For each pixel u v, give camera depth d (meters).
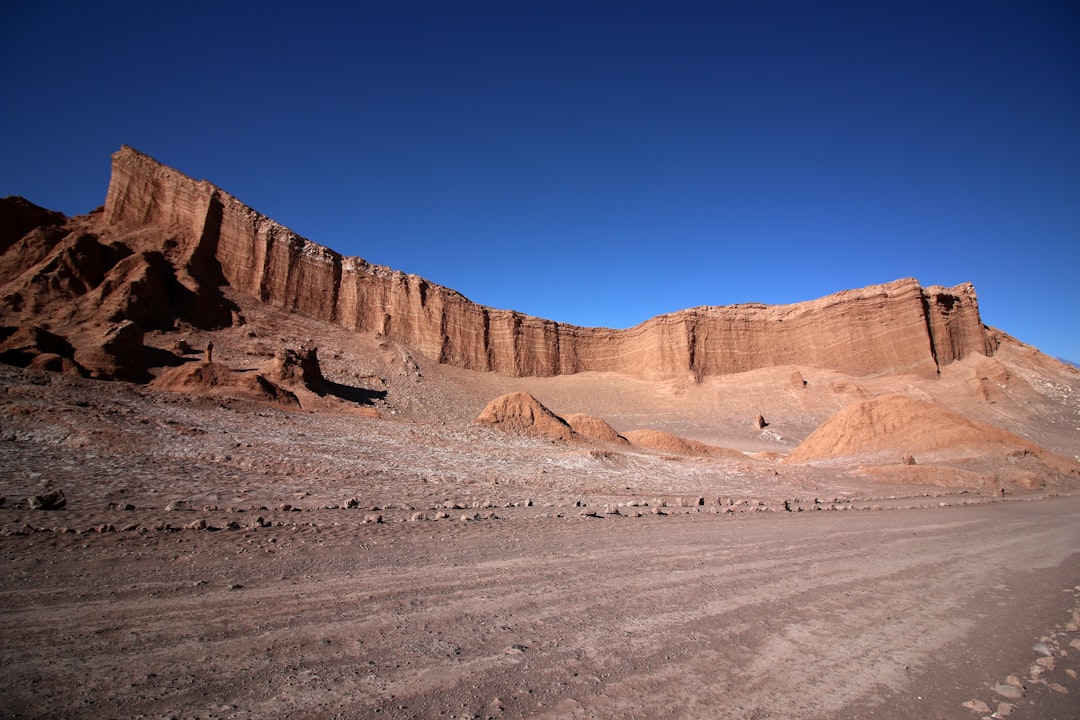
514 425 40.34
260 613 4.96
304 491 14.55
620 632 4.93
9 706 3.05
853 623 5.52
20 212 86.00
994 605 6.48
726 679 4.03
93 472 13.57
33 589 5.22
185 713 3.15
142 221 95.25
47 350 43.38
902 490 28.00
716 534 11.05
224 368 42.66
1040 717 3.59
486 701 3.50
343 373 82.31
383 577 6.43
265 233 103.19
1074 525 14.86
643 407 113.94
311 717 3.17
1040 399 94.75
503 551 8.27
